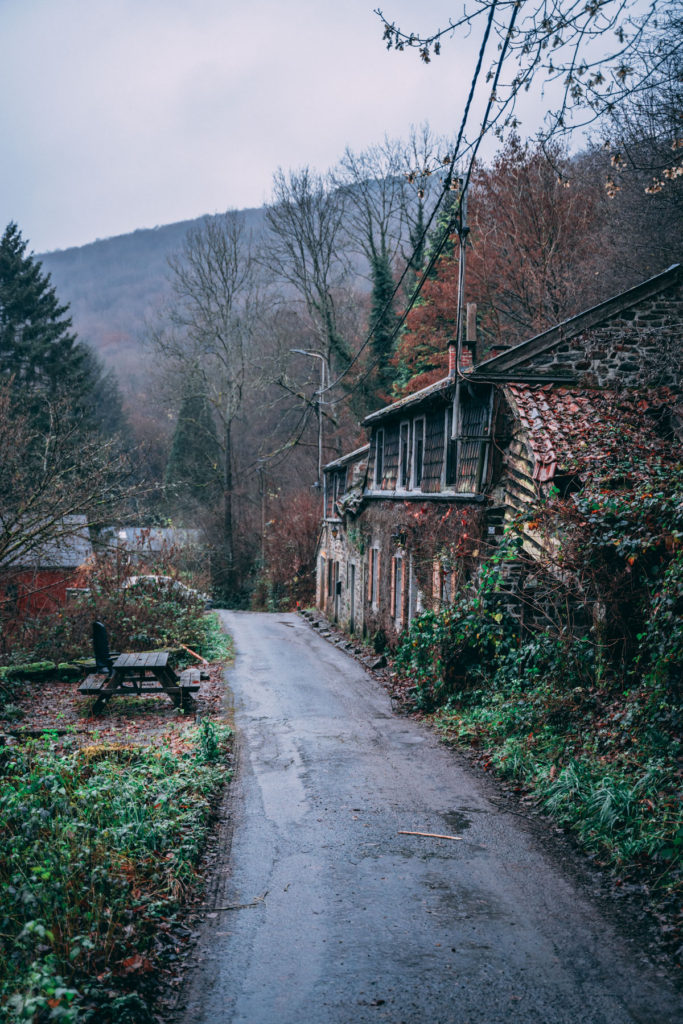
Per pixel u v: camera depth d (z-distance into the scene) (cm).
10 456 1389
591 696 984
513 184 2662
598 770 803
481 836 738
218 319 4062
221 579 4253
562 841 718
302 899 614
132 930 522
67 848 591
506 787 880
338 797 859
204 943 547
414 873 659
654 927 552
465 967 508
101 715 1307
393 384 3581
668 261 2039
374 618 2045
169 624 1961
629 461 1102
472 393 1402
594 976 494
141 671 1363
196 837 713
